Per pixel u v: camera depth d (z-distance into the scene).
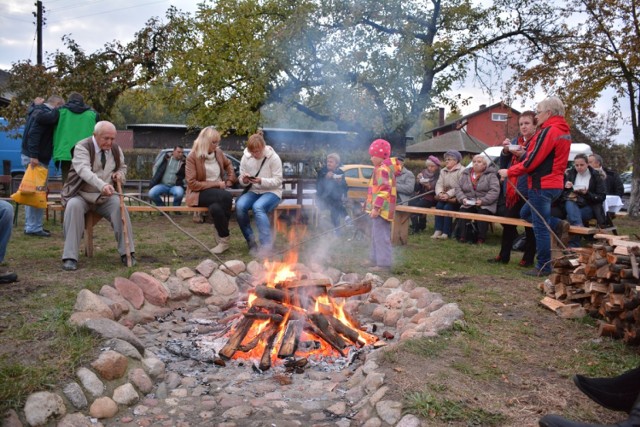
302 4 17.33
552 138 5.70
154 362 3.37
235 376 3.46
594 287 4.27
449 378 3.07
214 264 5.32
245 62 17.55
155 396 3.12
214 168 7.01
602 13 15.46
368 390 3.04
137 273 4.80
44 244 7.18
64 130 7.19
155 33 22.77
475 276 5.93
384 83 17.20
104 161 5.76
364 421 2.79
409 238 9.41
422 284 5.52
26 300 4.30
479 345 3.64
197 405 3.02
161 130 27.00
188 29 22.94
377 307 4.82
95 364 3.01
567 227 6.04
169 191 11.40
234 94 18.69
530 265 6.71
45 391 2.72
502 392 2.97
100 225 9.29
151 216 11.00
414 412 2.68
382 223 6.15
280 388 3.29
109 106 23.05
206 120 19.25
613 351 3.68
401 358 3.31
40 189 6.50
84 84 21.28
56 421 2.66
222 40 19.00
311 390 3.26
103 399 2.87
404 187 10.26
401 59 17.00
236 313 4.66
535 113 6.48
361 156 18.39
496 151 14.31
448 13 18.17
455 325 3.90
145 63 22.94
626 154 27.28
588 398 2.95
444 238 9.45
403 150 19.14
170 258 6.55
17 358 3.06
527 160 5.86
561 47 17.44
